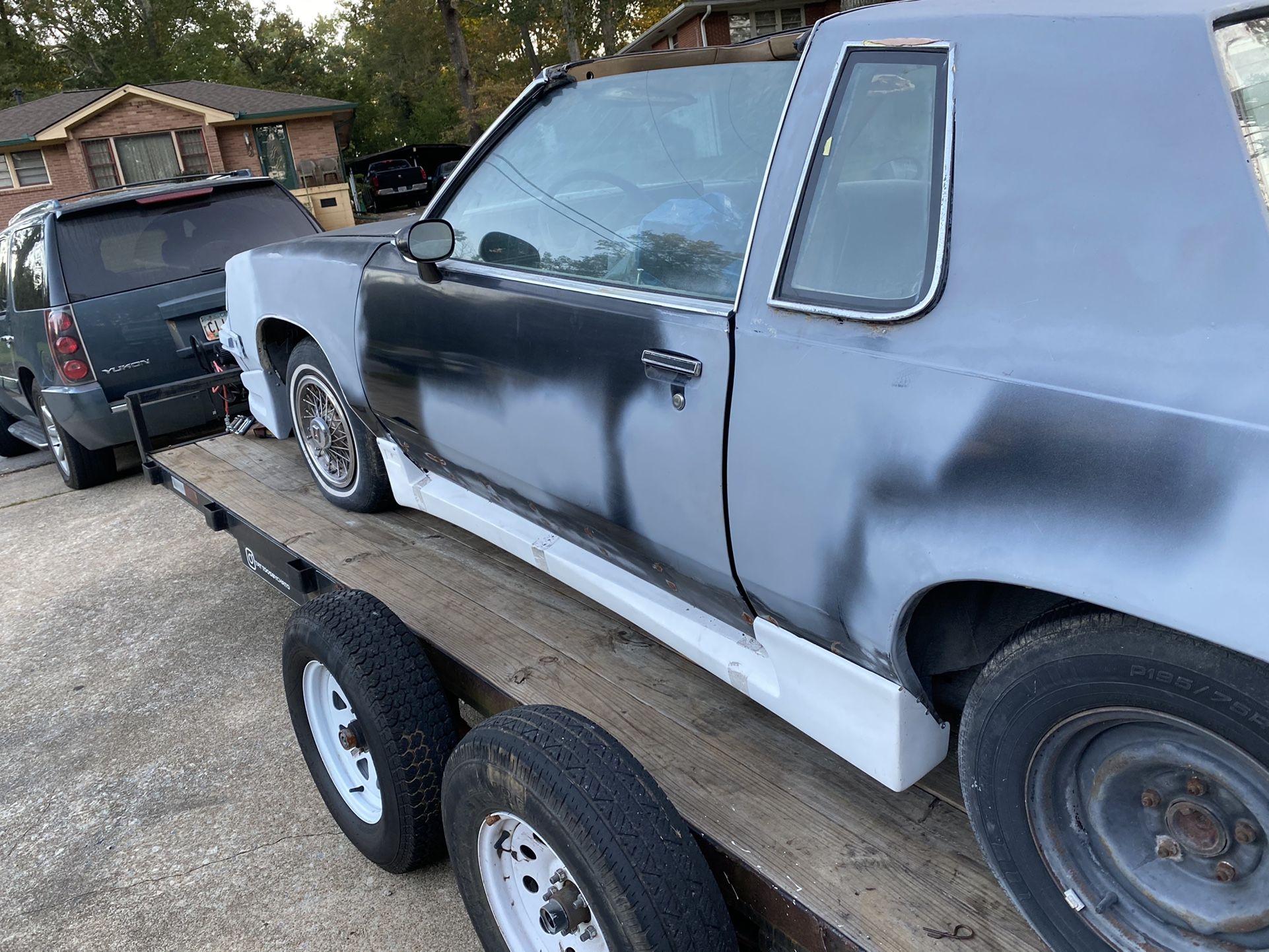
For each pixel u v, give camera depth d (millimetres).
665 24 27359
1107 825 1430
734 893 1825
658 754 2117
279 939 2621
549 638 2654
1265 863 1277
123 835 3164
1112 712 1328
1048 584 1314
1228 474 1152
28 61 47812
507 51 52438
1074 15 1395
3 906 2902
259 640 4453
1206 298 1212
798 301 1688
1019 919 1620
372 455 3541
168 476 4609
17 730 3926
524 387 2350
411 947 2539
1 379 7480
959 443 1428
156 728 3795
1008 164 1420
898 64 1586
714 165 1979
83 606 5066
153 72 48875
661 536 2092
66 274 5883
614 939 1662
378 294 2893
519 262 2434
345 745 2539
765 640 1969
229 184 6418
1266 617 1109
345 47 57812
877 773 1782
